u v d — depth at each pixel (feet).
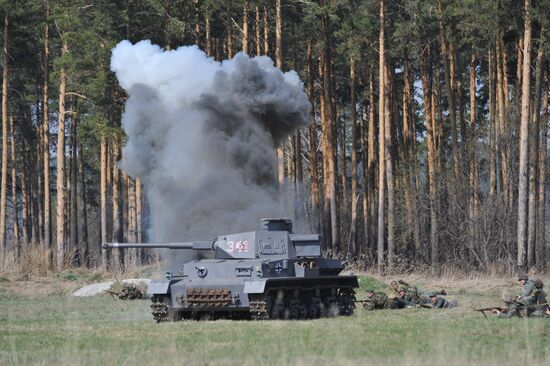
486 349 200.54
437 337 219.20
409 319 286.05
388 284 466.70
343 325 263.08
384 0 596.29
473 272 517.14
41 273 549.54
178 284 303.68
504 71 595.88
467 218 580.30
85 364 187.01
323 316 316.40
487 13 524.93
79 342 228.22
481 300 371.35
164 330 257.96
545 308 285.64
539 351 198.90
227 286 299.17
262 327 261.24
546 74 596.29
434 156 644.27
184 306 302.86
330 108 648.38
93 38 585.63
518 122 593.83
